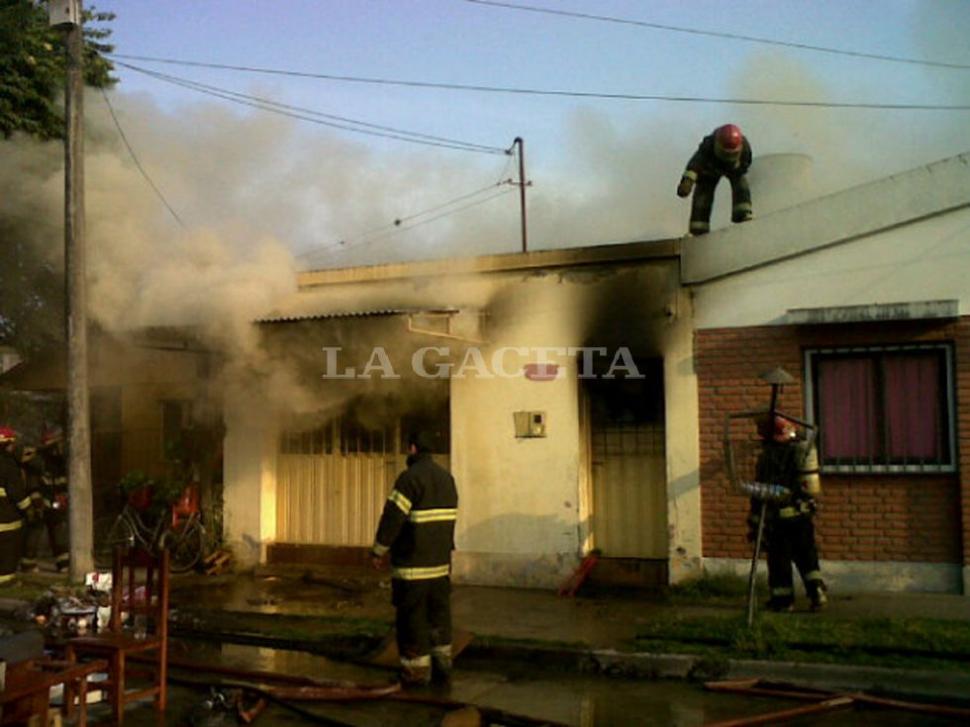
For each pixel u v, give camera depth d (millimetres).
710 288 8719
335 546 10414
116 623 6230
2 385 13852
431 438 6492
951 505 7961
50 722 4820
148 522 10680
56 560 10820
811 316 8164
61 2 8805
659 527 9086
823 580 7988
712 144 9672
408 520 6281
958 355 7914
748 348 8539
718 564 8531
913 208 8039
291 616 7969
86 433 8836
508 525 9297
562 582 9047
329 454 10578
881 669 5934
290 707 5785
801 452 7387
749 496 7441
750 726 5266
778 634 6539
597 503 9328
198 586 9430
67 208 8867
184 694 6188
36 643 4883
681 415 8734
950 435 7977
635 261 8984
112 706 5422
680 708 5738
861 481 8227
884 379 8234
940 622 6703
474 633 7223
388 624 7531
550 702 5910
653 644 6711
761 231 8500
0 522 9422
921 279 8031
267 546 10602
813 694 5793
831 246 8305
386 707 5855
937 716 5449
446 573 6375
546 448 9203
